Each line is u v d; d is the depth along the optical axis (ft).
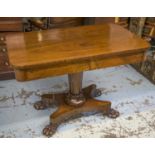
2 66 7.07
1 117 6.01
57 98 6.17
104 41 4.96
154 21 7.54
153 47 7.75
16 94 6.84
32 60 4.14
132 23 8.01
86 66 4.55
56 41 4.98
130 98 6.79
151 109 6.40
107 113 6.06
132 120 6.01
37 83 7.34
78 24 7.71
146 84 7.45
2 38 6.50
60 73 4.43
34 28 7.61
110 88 7.22
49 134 5.48
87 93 6.35
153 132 5.67
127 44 4.82
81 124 5.86
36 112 6.21
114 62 4.75
